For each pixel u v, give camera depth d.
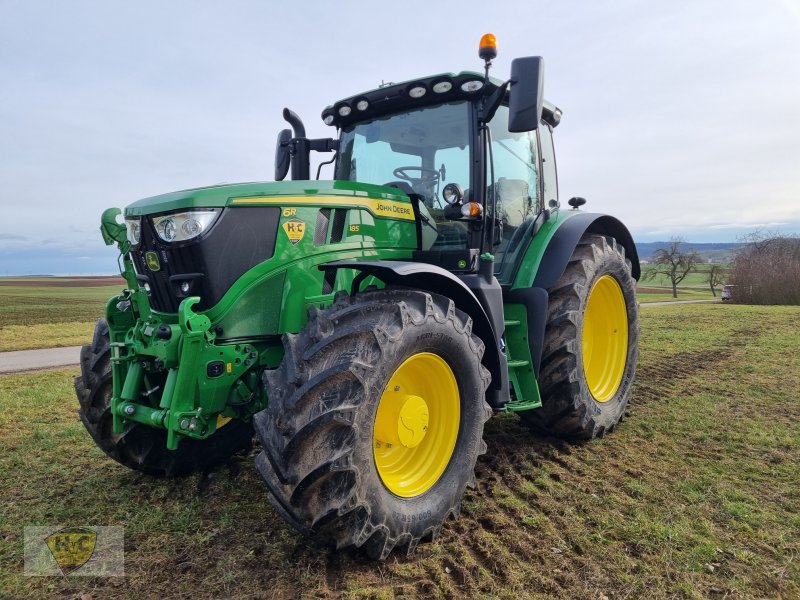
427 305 2.62
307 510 2.25
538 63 2.99
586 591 2.18
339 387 2.29
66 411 5.12
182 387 2.54
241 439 3.65
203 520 2.86
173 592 2.23
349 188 3.17
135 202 3.00
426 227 3.60
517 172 4.07
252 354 2.74
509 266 3.90
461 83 3.42
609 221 4.61
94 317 18.53
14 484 3.35
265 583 2.28
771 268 26.67
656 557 2.40
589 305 4.44
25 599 2.19
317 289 2.97
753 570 2.31
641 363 6.93
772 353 7.48
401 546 2.48
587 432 3.88
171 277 2.71
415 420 2.68
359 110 3.82
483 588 2.21
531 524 2.71
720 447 3.77
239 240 2.75
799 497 2.99
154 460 3.34
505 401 3.26
